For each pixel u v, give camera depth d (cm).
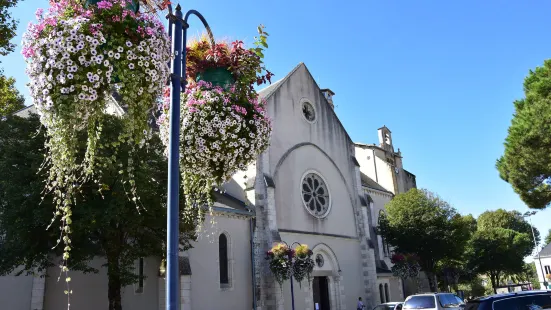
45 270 1627
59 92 443
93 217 1288
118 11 465
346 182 3212
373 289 2970
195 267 2052
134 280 1572
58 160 470
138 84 475
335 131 3278
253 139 687
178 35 567
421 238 3288
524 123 2177
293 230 2594
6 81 2170
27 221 1325
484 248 5400
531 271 8169
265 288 2312
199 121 648
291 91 2988
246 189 2536
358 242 3117
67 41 437
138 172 1373
